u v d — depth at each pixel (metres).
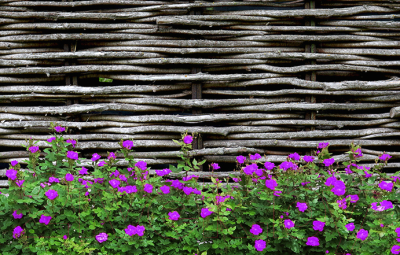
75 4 2.94
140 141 2.94
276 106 2.98
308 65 2.98
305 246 1.83
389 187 1.76
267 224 1.78
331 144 2.96
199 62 2.96
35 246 1.72
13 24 2.92
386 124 3.01
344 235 1.73
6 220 1.72
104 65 2.94
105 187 1.92
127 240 1.68
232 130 2.98
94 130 2.99
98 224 1.78
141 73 3.01
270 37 2.99
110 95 2.95
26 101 2.97
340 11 2.98
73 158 1.91
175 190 1.95
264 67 3.00
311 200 1.92
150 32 2.98
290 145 2.95
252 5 3.03
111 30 2.98
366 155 2.98
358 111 3.08
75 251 1.73
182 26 3.00
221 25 3.00
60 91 2.88
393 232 1.67
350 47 3.07
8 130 2.92
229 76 2.96
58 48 2.98
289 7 3.09
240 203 1.75
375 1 3.03
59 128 2.07
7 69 2.89
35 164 1.90
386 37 3.05
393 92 2.97
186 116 2.93
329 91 2.97
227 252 1.80
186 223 1.88
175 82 3.02
